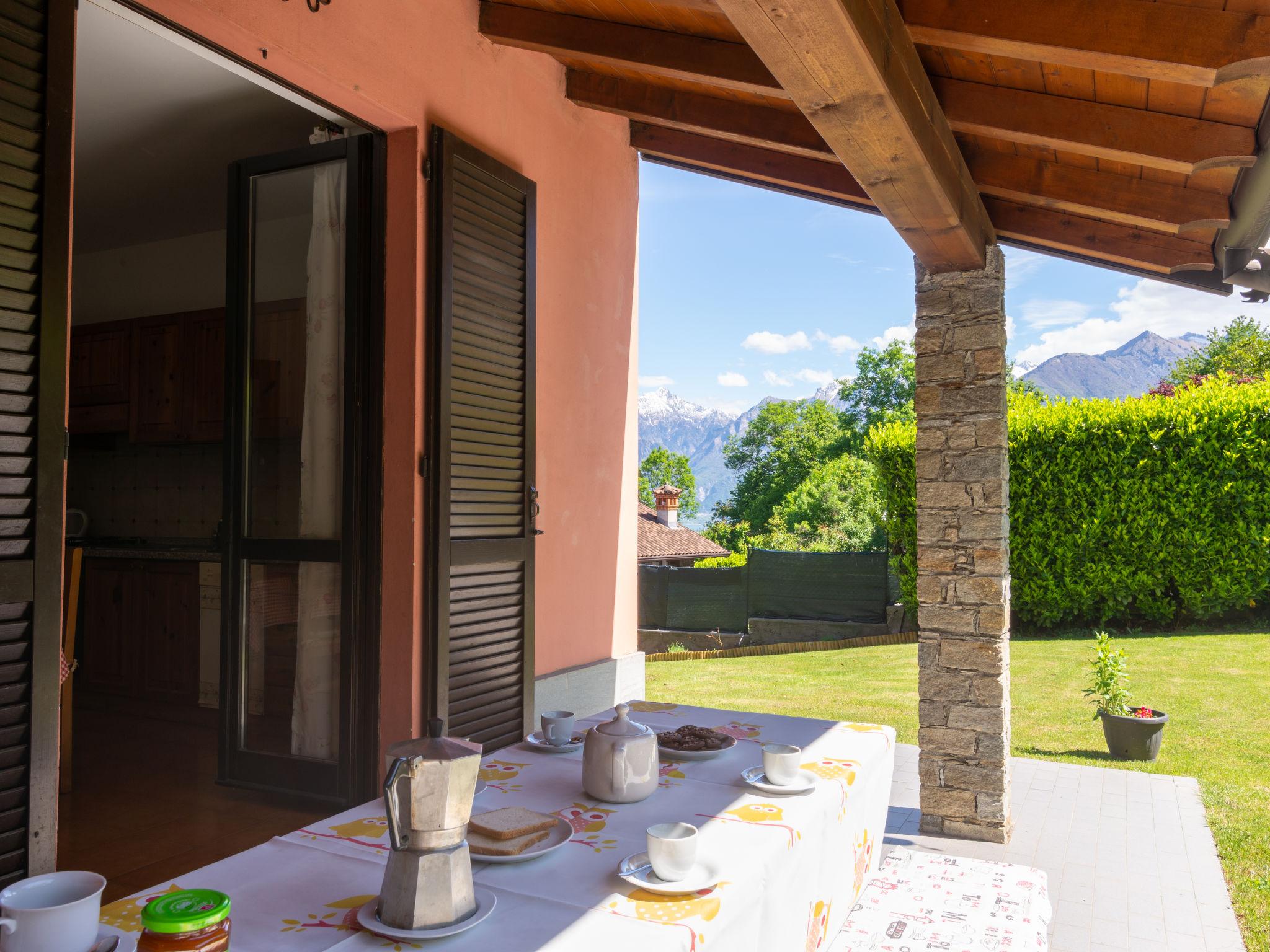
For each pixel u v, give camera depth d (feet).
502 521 12.96
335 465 11.99
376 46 10.75
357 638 11.51
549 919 4.04
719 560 66.39
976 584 11.75
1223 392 30.17
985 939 6.80
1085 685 23.44
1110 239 11.88
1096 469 31.32
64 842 10.84
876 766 7.60
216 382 18.56
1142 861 11.12
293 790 11.96
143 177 16.57
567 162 15.23
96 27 11.40
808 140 12.46
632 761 5.85
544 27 12.09
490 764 6.90
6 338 6.63
